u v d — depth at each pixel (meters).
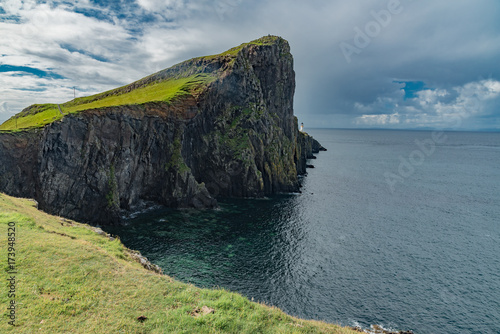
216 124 110.12
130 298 16.84
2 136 63.28
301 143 164.75
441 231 71.69
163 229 69.19
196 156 105.88
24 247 20.03
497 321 39.41
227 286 45.44
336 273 50.81
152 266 26.97
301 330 16.47
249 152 105.25
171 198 88.75
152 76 146.75
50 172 68.00
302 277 49.16
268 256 56.50
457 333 37.16
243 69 118.19
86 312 14.88
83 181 72.06
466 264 54.84
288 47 143.38
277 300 42.69
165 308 16.45
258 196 102.69
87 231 29.92
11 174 64.06
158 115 90.19
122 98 105.94
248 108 116.31
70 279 17.56
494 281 49.09
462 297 44.56
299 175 146.62
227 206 91.06
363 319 39.19
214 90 109.75
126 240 61.88
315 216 81.62
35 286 16.02
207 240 63.16
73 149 70.94
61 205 69.38
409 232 70.75
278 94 134.00
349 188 118.12
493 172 159.62
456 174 152.62
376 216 82.38
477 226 75.38
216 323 15.32
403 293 45.28
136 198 86.00
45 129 67.81
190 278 47.06
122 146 79.94
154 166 90.00
